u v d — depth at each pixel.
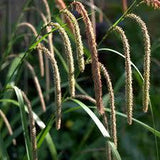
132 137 4.97
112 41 6.22
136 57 6.35
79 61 2.04
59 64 4.92
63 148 5.19
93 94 5.72
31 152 2.22
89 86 5.87
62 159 5.15
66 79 4.83
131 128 5.02
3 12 5.05
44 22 3.12
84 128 5.36
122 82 3.08
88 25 2.00
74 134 5.30
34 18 5.06
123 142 4.90
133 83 5.23
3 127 4.71
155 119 5.02
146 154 4.93
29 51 2.35
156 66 6.10
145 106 2.15
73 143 5.23
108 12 6.89
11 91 3.11
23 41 5.14
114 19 6.85
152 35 6.95
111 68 6.10
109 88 2.18
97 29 6.24
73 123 5.37
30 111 2.29
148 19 7.04
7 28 4.84
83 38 5.24
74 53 4.29
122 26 6.68
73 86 2.10
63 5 2.96
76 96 2.45
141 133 5.01
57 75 2.15
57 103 2.16
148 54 2.12
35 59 5.38
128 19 6.69
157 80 6.09
